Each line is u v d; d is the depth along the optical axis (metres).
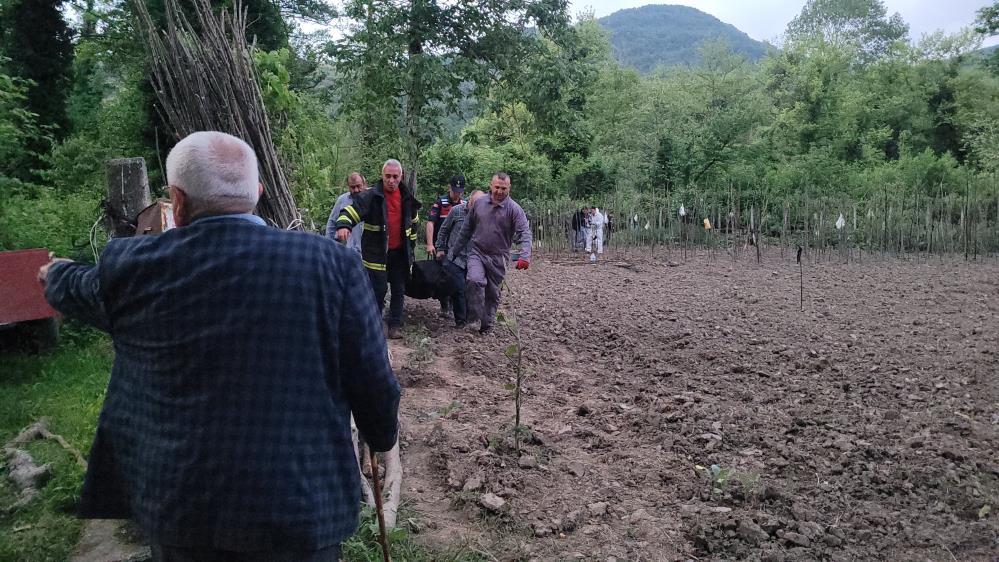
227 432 1.90
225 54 4.74
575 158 29.56
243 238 2.00
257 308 1.95
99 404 5.17
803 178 29.95
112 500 2.16
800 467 4.96
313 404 1.99
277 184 4.88
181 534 1.89
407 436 5.20
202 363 1.92
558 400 6.41
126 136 13.50
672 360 7.98
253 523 1.88
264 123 4.90
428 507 4.19
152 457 1.94
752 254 21.39
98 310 2.10
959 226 22.25
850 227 22.09
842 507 4.40
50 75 15.77
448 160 24.52
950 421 5.92
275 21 15.51
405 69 21.11
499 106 23.62
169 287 1.96
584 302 12.00
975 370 7.52
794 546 3.91
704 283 14.82
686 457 5.11
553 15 22.41
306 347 1.99
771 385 6.99
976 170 33.78
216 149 2.04
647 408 6.21
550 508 4.27
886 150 45.00
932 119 44.31
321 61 23.36
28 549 3.27
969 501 4.48
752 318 10.58
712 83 43.41
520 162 27.61
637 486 4.64
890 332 9.55
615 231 24.17
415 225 8.47
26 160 12.95
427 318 9.66
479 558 3.65
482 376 7.05
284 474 1.92
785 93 42.75
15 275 5.25
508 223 8.58
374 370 2.11
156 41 4.70
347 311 2.07
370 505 3.87
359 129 21.22
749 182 29.05
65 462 4.14
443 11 21.58
